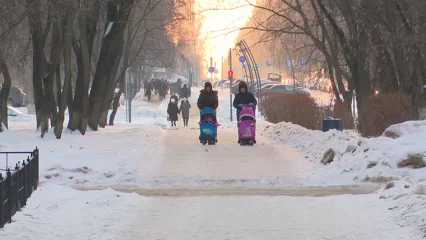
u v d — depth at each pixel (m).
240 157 49.03
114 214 25.67
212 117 58.94
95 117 68.31
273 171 41.94
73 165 41.22
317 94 145.50
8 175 23.03
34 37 61.78
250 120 57.88
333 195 31.45
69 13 55.00
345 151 42.97
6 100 67.75
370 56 67.12
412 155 37.97
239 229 23.11
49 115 65.56
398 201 25.95
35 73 61.19
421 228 21.05
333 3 68.75
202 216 25.73
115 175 39.34
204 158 48.56
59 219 23.94
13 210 24.02
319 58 87.38
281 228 23.17
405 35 58.50
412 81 60.50
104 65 67.50
